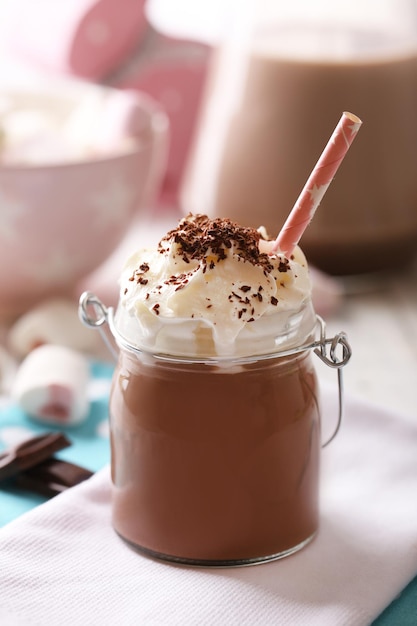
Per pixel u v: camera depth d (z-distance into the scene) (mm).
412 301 768
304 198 484
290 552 496
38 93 803
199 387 476
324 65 717
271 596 473
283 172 733
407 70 730
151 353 474
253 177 742
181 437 478
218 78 782
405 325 735
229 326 464
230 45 764
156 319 470
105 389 638
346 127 469
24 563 486
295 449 488
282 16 733
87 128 774
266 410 479
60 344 693
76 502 521
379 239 750
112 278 800
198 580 481
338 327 731
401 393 653
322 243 748
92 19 924
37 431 601
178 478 482
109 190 709
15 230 697
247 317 465
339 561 492
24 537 498
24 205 688
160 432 480
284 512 490
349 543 501
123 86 949
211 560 489
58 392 602
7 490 552
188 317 465
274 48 728
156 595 473
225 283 469
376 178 735
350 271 772
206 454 478
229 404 476
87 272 743
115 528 507
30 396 602
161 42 944
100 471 542
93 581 480
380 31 730
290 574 485
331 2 730
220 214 764
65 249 716
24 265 715
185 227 496
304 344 485
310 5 731
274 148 732
